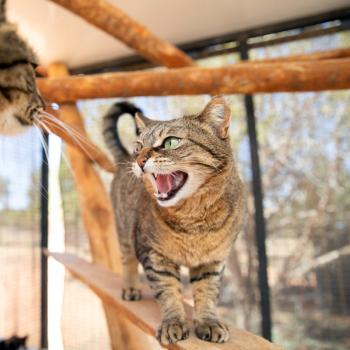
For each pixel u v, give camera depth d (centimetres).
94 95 74
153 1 96
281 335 101
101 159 85
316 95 101
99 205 95
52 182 121
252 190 103
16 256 119
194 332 40
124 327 81
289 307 101
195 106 109
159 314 46
